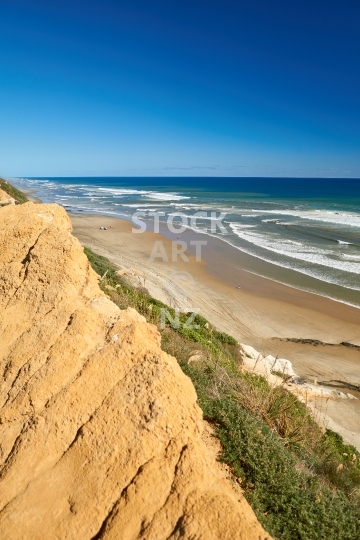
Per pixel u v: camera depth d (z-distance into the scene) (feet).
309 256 113.80
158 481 13.26
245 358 48.67
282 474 17.39
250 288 87.56
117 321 18.35
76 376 16.17
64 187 542.98
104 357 16.55
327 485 19.60
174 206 255.09
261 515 15.31
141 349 16.90
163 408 14.97
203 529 12.06
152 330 19.25
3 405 15.88
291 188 530.68
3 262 23.71
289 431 24.61
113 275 63.05
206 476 13.61
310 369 55.01
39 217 25.70
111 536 12.19
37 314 19.56
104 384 15.81
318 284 89.92
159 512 12.62
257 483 16.80
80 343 17.11
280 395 29.43
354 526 16.11
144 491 12.98
